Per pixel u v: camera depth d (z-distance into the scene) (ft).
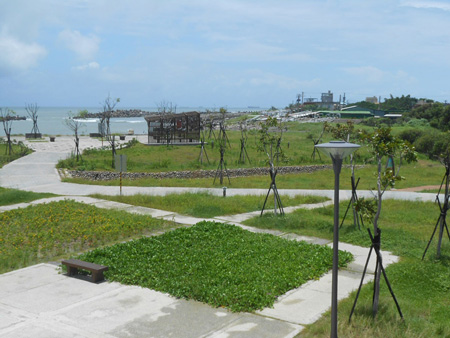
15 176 98.89
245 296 28.84
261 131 67.31
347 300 29.43
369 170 119.44
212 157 132.87
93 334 24.17
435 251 41.39
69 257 39.60
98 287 31.68
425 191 88.07
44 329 24.72
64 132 294.66
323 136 212.23
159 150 141.69
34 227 49.29
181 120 159.53
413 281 33.86
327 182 98.84
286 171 116.98
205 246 41.75
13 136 212.23
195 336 24.14
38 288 31.45
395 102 538.88
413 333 24.26
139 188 85.76
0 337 23.63
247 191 83.46
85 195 74.74
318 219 54.95
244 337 24.09
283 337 24.12
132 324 25.54
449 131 73.67
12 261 37.99
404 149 33.76
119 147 153.07
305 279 33.55
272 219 54.34
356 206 33.73
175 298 29.50
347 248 43.80
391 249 43.24
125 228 49.24
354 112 460.55
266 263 36.22
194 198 69.41
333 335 22.49
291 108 654.12
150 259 37.27
